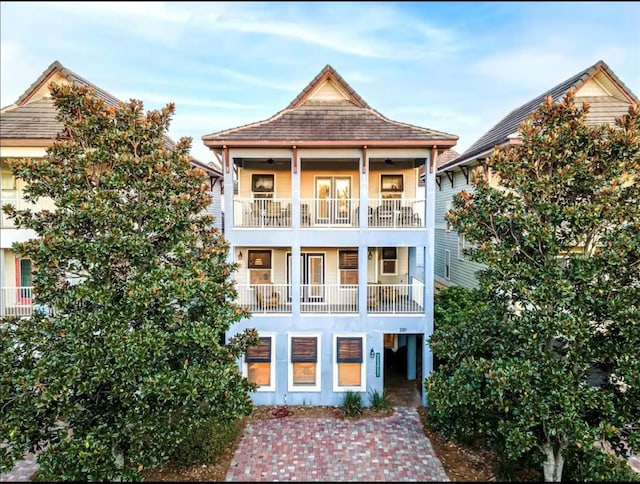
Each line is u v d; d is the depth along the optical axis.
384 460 9.27
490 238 8.41
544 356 7.48
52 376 6.76
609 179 7.43
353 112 13.45
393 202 13.14
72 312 7.82
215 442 9.33
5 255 12.71
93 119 7.86
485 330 8.79
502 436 8.27
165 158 8.37
